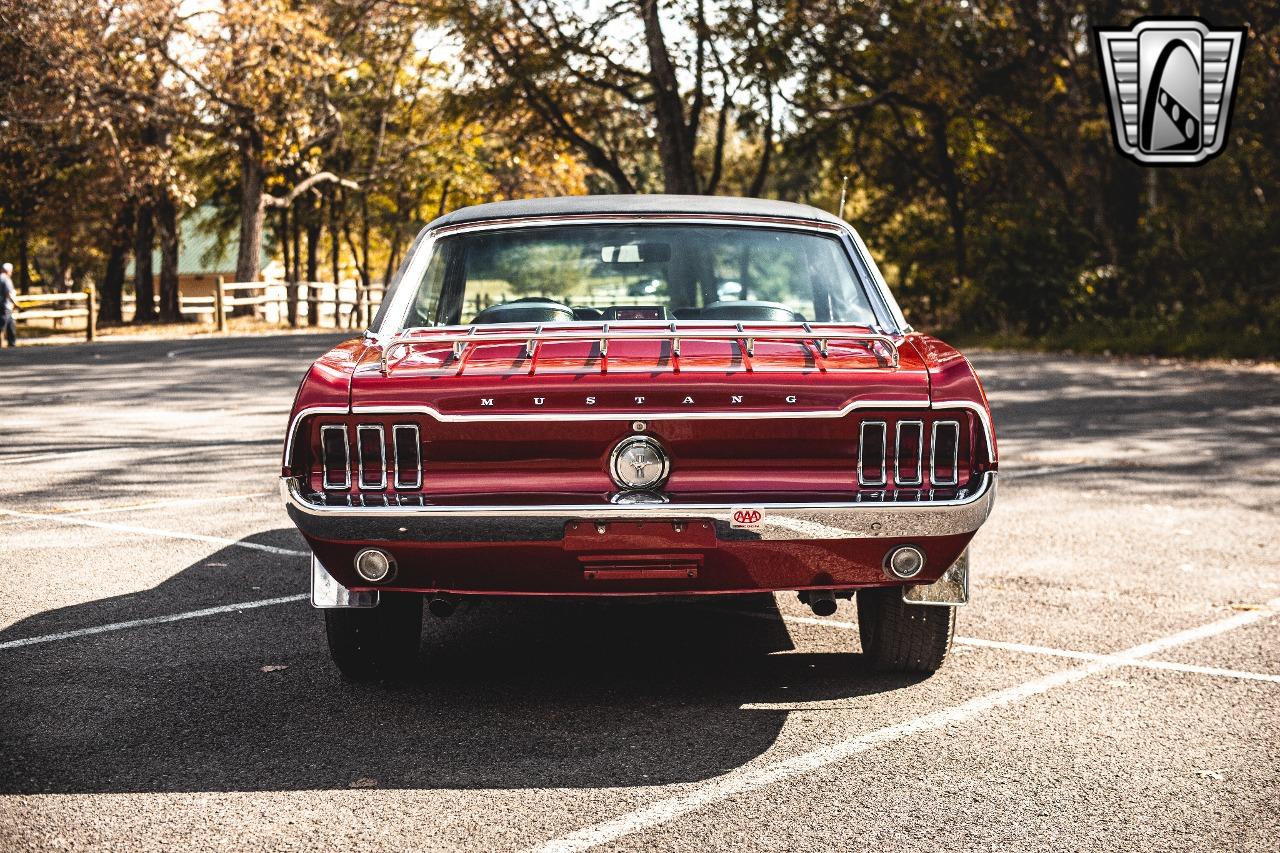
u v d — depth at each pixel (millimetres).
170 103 35938
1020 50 28406
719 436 3885
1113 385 17109
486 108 33906
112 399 15000
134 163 36750
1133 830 3332
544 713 4293
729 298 5047
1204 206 28031
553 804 3508
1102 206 28891
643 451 3873
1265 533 7387
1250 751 3926
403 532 3861
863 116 32469
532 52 32312
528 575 3965
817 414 3877
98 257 62281
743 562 3943
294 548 6988
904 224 33906
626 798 3551
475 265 5098
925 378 3949
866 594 4699
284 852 3201
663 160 32750
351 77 43469
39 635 5250
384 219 55344
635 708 4348
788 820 3395
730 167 42906
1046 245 26906
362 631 4430
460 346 4246
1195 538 7246
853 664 4871
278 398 15078
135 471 9633
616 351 4141
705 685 4609
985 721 4199
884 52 29672
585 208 5188
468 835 3303
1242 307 24781
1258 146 28656
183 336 32531
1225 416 13391
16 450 10727
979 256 28172
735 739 4031
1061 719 4223
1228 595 5941
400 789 3619
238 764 3814
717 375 3889
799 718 4234
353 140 48031
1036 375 18797
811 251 5062
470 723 4188
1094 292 26922
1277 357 22047
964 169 34062
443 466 3914
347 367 4055
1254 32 26000
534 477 3908
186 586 6121
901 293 32531
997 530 7484
